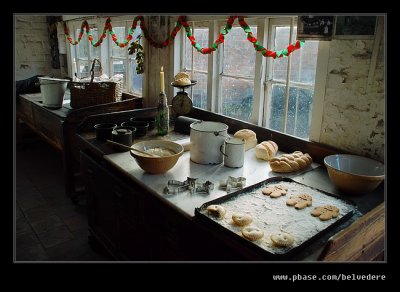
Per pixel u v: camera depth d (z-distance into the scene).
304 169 2.02
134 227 1.99
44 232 2.85
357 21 1.78
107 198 2.26
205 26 2.82
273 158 2.02
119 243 2.23
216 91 2.91
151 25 3.30
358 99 1.87
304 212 1.55
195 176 1.94
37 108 3.76
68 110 3.51
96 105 3.28
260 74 2.46
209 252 1.55
